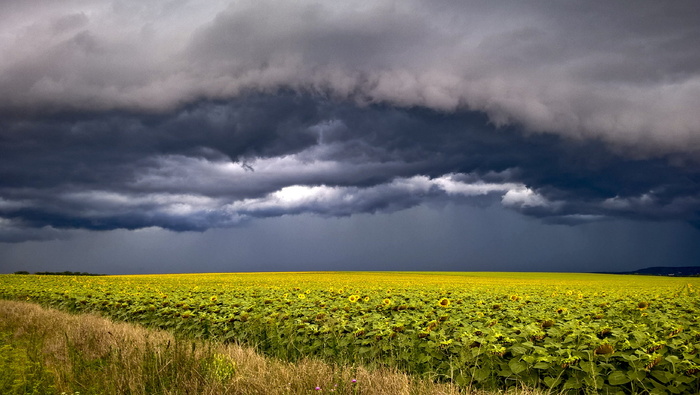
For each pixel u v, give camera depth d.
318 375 6.91
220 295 19.00
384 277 60.00
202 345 8.76
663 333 8.65
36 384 6.57
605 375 6.68
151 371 7.05
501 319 10.98
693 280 64.56
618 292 23.78
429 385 6.70
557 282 50.03
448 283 40.16
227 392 6.51
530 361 7.00
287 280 44.06
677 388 6.15
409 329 9.43
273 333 10.08
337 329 9.91
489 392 6.75
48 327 12.26
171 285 30.58
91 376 7.41
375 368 7.83
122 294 19.25
